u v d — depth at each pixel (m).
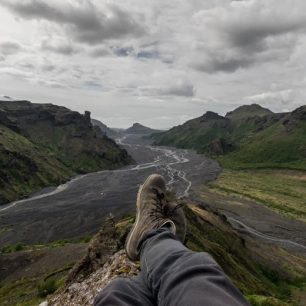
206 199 181.62
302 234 135.88
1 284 85.19
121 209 152.12
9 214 157.00
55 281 52.69
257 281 70.75
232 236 98.56
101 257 20.30
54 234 126.75
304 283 85.00
